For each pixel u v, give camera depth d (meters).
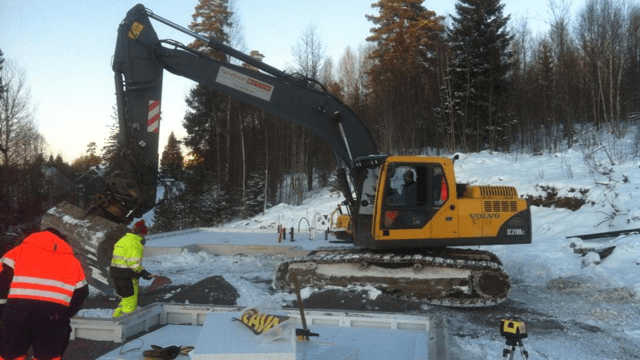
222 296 9.75
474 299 10.27
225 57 41.81
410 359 5.28
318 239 20.41
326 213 28.00
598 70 32.66
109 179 10.95
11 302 4.80
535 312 9.88
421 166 10.88
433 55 42.06
